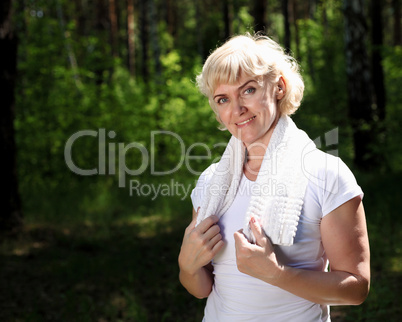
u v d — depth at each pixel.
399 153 10.47
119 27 27.48
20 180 10.12
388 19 27.95
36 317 3.89
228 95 1.46
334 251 1.36
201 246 1.47
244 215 1.49
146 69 18.64
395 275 4.65
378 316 3.73
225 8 18.67
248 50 1.44
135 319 3.93
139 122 11.18
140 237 6.79
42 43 10.87
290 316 1.41
